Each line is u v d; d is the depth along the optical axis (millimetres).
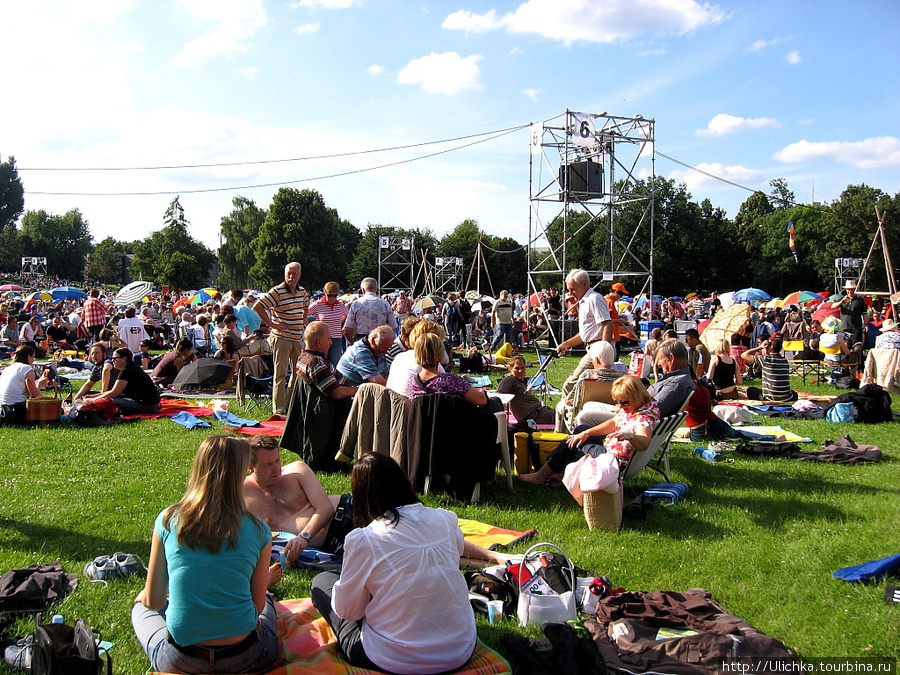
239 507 3293
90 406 10102
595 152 20672
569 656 3555
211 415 10641
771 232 66562
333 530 5047
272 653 3426
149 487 6801
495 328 21750
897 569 4793
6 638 3830
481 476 6410
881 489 7023
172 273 83938
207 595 3184
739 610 4367
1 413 9758
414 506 3430
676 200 64000
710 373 12883
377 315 11273
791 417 11266
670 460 8219
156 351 22781
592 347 8109
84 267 132125
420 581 3275
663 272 61781
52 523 5738
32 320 20562
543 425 8555
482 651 3479
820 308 20547
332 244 79750
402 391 6621
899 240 53438
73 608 4207
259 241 77625
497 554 4859
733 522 6004
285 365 10555
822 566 5023
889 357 12797
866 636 3975
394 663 3244
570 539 5562
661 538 5605
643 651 3639
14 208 106438
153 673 3256
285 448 7527
